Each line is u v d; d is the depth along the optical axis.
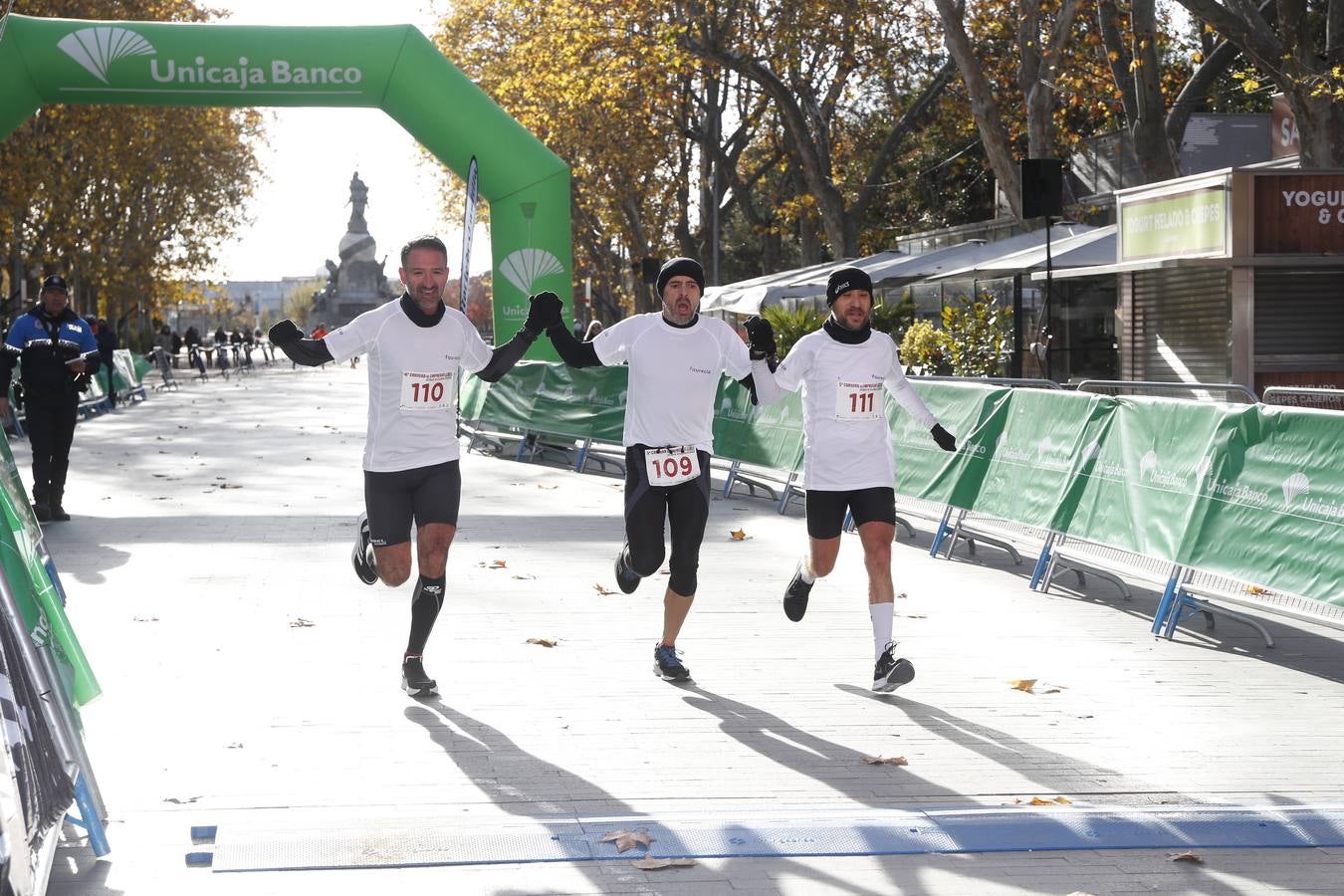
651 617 8.19
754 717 6.09
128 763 5.34
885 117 39.66
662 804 4.93
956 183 43.12
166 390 40.88
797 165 37.06
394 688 6.50
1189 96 23.89
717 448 14.68
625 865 4.33
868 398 6.81
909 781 5.23
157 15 38.12
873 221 43.41
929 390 11.20
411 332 6.32
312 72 19.25
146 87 19.02
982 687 6.66
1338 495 6.96
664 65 30.47
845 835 4.57
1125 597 8.92
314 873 4.24
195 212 57.94
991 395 10.34
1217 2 17.67
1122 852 4.50
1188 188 16.09
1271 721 6.09
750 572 9.78
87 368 12.02
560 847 4.43
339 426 24.78
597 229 50.09
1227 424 7.77
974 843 4.52
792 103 31.59
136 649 7.21
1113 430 8.79
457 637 7.59
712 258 41.28
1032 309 22.70
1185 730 5.94
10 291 43.56
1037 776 5.30
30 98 18.97
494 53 46.41
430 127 19.78
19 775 3.69
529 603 8.57
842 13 30.30
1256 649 7.54
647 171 40.84
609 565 9.99
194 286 64.12
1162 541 8.05
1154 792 5.11
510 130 19.81
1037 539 10.01
